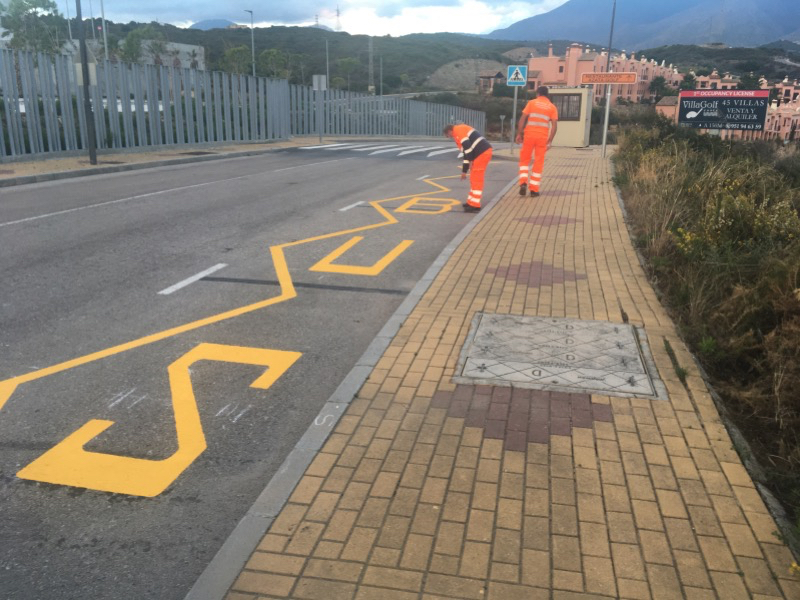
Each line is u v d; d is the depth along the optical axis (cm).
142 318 589
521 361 478
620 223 1023
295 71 10612
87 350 515
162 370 480
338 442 370
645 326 554
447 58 18988
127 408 422
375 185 1525
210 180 1572
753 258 657
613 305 612
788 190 1086
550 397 421
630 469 344
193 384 458
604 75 2217
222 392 447
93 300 636
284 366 491
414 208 1197
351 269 766
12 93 1770
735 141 2295
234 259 804
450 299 630
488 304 614
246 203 1227
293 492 324
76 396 438
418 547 283
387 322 569
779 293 506
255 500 330
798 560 277
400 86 14612
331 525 298
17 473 349
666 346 502
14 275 715
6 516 314
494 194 1373
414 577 266
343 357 509
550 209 1160
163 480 346
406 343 516
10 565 281
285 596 256
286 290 680
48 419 407
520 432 379
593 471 341
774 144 2183
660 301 625
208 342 535
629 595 257
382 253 848
